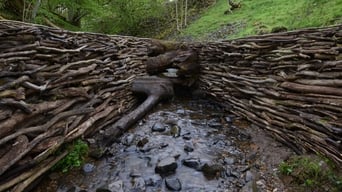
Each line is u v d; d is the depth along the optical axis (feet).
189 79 23.77
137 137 14.55
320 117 10.91
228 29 40.11
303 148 11.46
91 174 11.05
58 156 10.89
